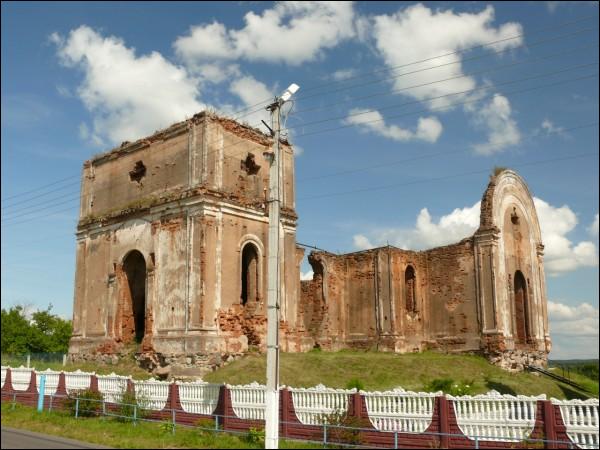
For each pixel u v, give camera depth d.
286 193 28.98
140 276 29.19
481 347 30.92
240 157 27.06
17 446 12.76
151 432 14.59
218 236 25.08
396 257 33.78
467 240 32.69
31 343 50.25
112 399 18.39
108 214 29.23
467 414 12.41
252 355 24.89
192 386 16.53
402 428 12.95
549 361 38.59
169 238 25.86
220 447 12.89
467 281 32.34
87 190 31.19
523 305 34.41
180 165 26.42
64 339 52.75
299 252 34.09
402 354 29.97
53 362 35.12
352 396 13.69
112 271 28.33
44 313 53.97
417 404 12.97
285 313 27.22
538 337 34.44
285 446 12.84
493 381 24.48
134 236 27.62
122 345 27.52
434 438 12.41
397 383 22.17
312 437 13.80
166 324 24.95
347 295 35.34
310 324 34.94
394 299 33.03
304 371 22.45
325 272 34.84
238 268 25.61
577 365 39.72
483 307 31.28
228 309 24.72
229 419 15.28
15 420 16.69
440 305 33.34
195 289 24.17
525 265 34.59
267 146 28.48
